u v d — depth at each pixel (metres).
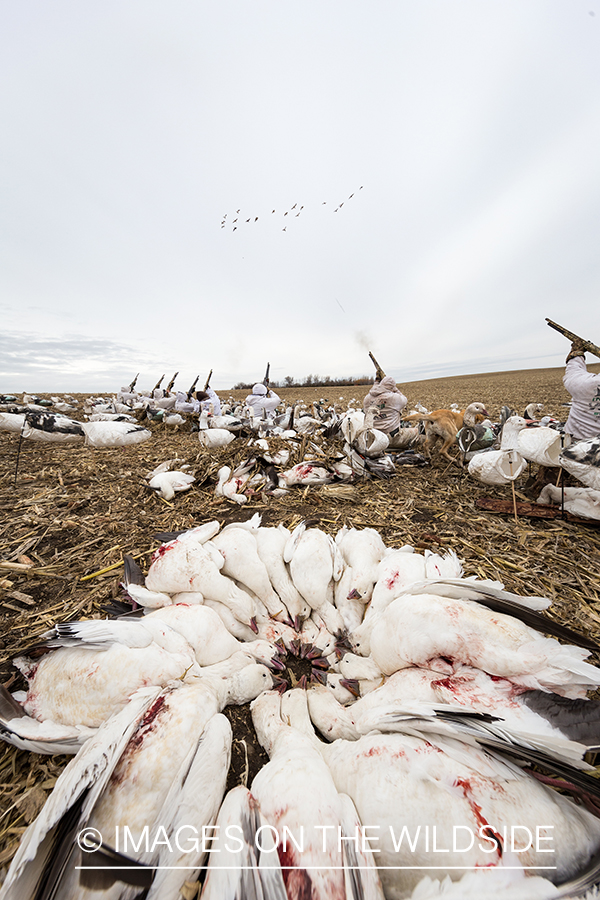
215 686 2.32
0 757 2.04
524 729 1.78
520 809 1.53
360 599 3.10
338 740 2.11
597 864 1.39
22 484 6.50
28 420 8.19
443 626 2.16
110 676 2.00
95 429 8.56
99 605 3.23
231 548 3.23
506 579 3.61
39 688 2.11
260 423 10.01
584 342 5.16
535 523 4.77
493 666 2.03
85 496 5.88
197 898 1.46
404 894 1.49
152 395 18.34
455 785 1.59
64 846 1.40
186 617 2.58
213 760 1.76
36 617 3.15
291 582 3.21
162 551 3.08
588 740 1.71
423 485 6.37
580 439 5.12
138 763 1.65
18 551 4.19
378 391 8.02
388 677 2.52
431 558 3.04
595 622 3.04
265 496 5.74
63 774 1.54
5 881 1.27
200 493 5.96
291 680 2.73
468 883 1.36
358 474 6.50
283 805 1.54
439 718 1.75
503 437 4.80
